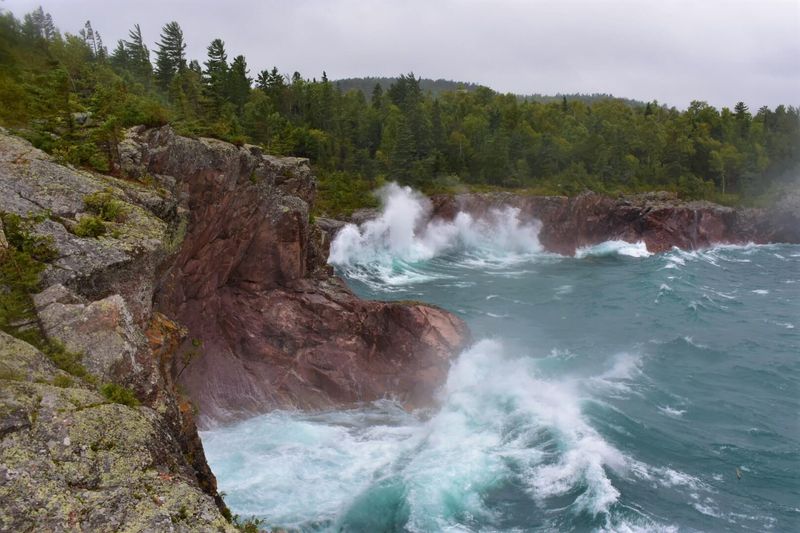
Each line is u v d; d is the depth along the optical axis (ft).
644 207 324.60
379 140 397.19
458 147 378.94
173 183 88.99
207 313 109.81
